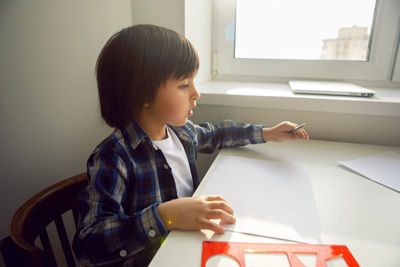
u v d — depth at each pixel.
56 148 0.95
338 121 0.88
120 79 0.55
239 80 1.20
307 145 0.83
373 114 0.82
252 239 0.41
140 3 0.87
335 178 0.62
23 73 0.87
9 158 0.95
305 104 0.86
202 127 0.84
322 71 1.08
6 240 0.47
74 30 0.84
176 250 0.39
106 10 0.85
